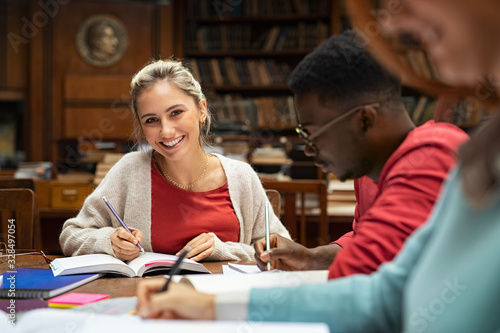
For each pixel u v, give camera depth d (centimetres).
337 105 87
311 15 505
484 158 42
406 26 46
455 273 48
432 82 48
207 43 521
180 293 73
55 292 110
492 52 42
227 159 190
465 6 41
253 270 133
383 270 69
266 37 515
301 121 92
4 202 187
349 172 92
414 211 77
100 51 523
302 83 88
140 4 524
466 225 48
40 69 524
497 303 45
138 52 526
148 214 174
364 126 87
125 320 72
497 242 45
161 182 177
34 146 527
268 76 512
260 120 499
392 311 65
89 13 525
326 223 234
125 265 135
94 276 127
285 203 236
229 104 499
